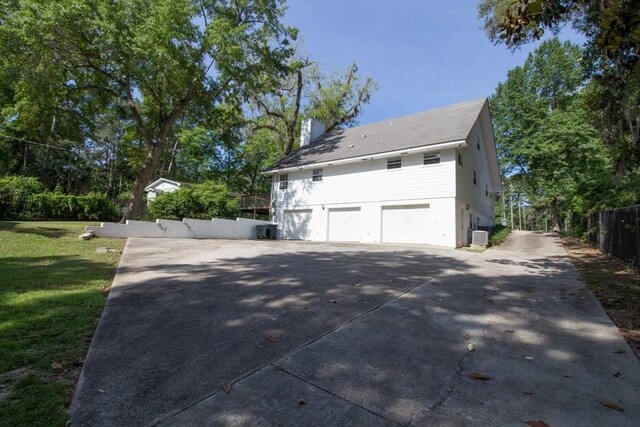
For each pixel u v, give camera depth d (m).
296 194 20.41
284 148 28.48
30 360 2.90
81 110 17.94
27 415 2.16
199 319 4.14
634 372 3.09
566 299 5.59
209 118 19.36
